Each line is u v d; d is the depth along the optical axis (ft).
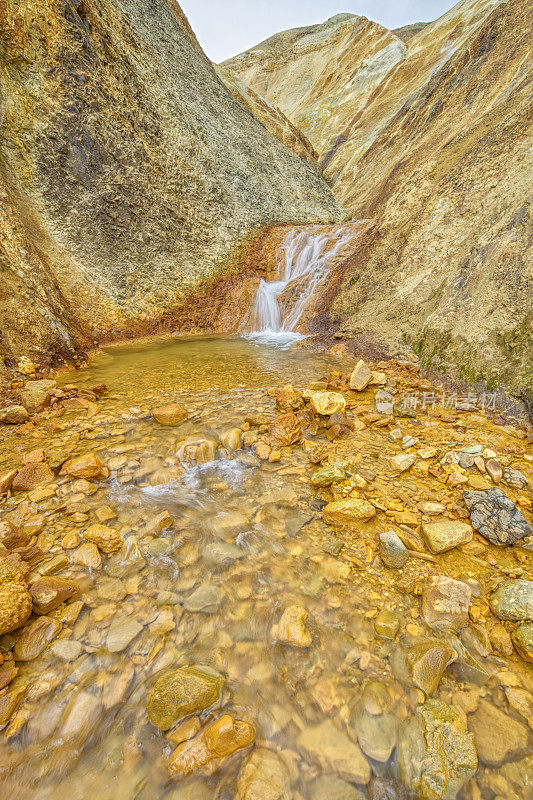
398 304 23.88
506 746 5.11
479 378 15.52
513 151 21.65
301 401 15.20
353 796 4.87
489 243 18.34
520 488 9.80
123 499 10.48
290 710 5.78
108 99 30.42
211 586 7.84
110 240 29.60
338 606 7.28
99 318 27.63
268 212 47.50
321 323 29.53
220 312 33.91
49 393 16.62
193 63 55.06
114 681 6.14
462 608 6.88
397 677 6.06
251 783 4.98
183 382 19.11
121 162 30.89
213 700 5.84
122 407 15.78
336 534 9.05
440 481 10.58
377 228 32.32
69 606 7.29
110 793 4.96
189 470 11.87
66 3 27.63
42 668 6.24
